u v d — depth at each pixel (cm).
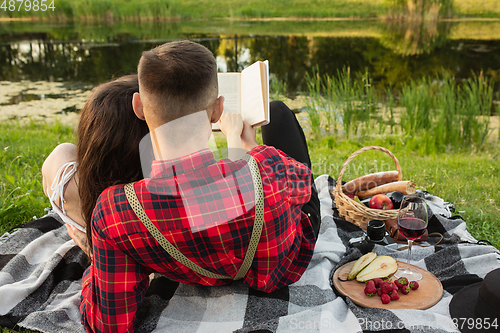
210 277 134
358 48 1262
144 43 1318
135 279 119
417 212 168
